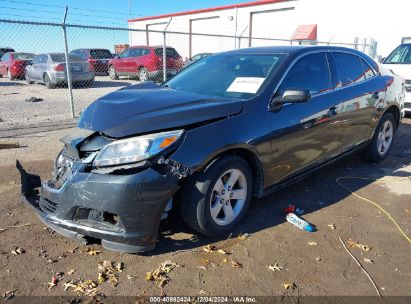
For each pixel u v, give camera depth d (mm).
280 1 23328
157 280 2770
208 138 3008
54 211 2992
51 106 10891
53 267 2916
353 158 5820
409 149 6391
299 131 3773
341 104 4355
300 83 3904
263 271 2895
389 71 5691
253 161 3469
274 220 3709
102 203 2730
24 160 5520
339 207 4059
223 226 3297
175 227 3480
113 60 19469
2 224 3566
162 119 2961
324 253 3156
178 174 2834
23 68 20031
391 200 4266
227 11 26750
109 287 2691
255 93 3541
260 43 25141
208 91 3826
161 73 16891
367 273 2900
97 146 2898
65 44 8328
